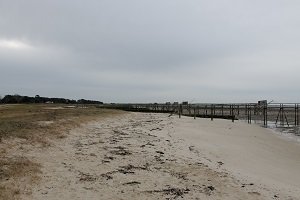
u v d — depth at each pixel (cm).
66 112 4866
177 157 2125
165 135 3331
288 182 1808
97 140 2542
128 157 1994
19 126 2373
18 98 13862
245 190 1506
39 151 1867
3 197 1172
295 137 4097
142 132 3412
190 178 1627
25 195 1228
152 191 1400
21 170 1465
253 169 2066
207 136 3512
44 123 2759
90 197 1281
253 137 3788
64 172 1554
